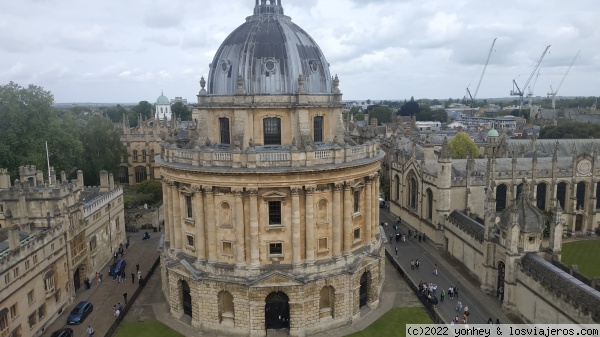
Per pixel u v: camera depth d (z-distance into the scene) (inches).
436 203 3718.0
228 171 2217.0
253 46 2492.6
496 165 4047.7
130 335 2377.0
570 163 4111.7
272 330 2380.7
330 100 2578.7
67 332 2301.9
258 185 2255.2
